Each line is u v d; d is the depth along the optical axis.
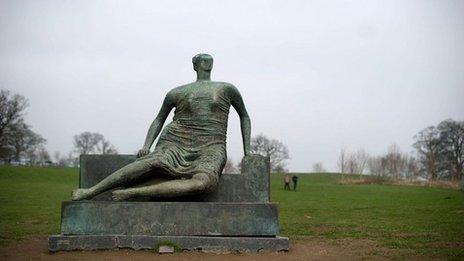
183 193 8.27
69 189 32.75
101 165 9.14
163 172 8.61
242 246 8.18
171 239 8.10
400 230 12.68
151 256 7.69
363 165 62.44
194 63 9.79
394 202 24.41
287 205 22.64
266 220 8.39
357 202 24.59
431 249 9.37
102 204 8.26
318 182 55.16
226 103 9.38
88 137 69.06
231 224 8.32
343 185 46.69
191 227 8.26
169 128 9.20
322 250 9.11
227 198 8.95
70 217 8.23
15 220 14.53
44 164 69.38
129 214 8.24
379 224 14.25
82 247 8.10
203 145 8.99
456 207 20.72
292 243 10.18
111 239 8.11
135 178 8.56
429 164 55.81
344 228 13.27
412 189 38.78
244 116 9.78
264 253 8.18
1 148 56.53
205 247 8.12
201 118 9.10
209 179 8.38
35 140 59.72
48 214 16.47
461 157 54.31
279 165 62.00
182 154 8.85
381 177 58.31
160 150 8.85
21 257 7.68
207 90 9.25
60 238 8.11
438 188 41.34
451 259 8.23
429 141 56.28
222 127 9.23
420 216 16.88
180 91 9.41
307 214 17.97
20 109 56.03
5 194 26.80
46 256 7.71
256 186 9.05
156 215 8.25
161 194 8.27
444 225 13.91
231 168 29.66
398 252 8.97
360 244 10.09
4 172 49.19
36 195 26.50
